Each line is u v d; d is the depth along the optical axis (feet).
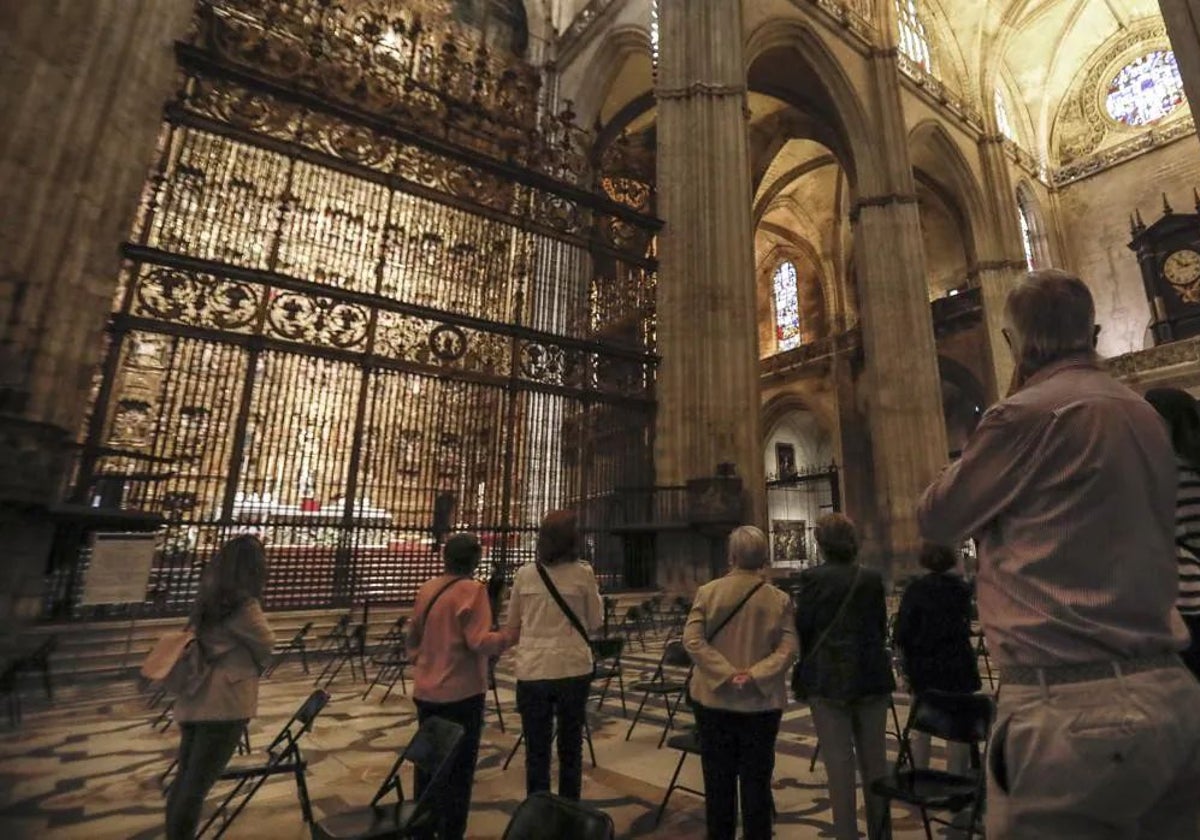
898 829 11.49
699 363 43.55
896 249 63.62
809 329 98.27
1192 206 84.33
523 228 43.09
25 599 22.74
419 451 36.14
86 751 15.55
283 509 34.78
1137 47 92.68
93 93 26.32
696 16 50.80
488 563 36.88
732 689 9.20
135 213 28.66
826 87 66.85
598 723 18.78
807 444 103.04
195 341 30.30
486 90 47.55
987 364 78.33
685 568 40.52
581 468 41.86
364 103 38.52
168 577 28.04
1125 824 3.68
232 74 32.94
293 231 34.88
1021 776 4.04
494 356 40.19
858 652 9.48
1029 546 4.33
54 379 24.32
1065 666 4.00
